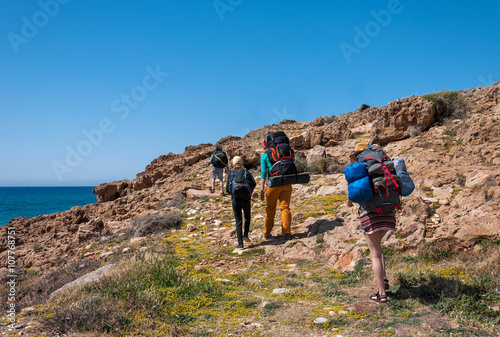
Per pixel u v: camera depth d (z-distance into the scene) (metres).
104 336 3.81
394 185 4.59
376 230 4.65
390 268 5.82
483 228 5.98
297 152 17.34
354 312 4.41
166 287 5.27
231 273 6.46
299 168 15.59
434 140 12.50
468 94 20.75
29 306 5.24
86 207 18.48
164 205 14.70
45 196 126.44
